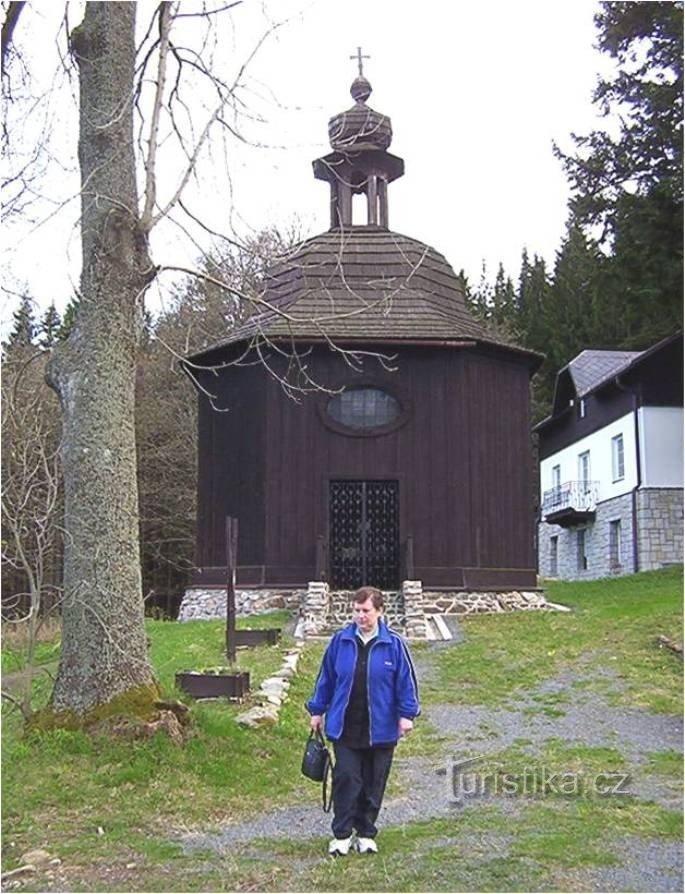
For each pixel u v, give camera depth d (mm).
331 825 7027
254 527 20344
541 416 47219
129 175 9539
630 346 39969
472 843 6789
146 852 6586
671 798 8016
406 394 20594
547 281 52969
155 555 34312
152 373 32500
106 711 8641
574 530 36188
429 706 11992
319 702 6824
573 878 6039
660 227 22047
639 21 22188
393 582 20266
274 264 13562
